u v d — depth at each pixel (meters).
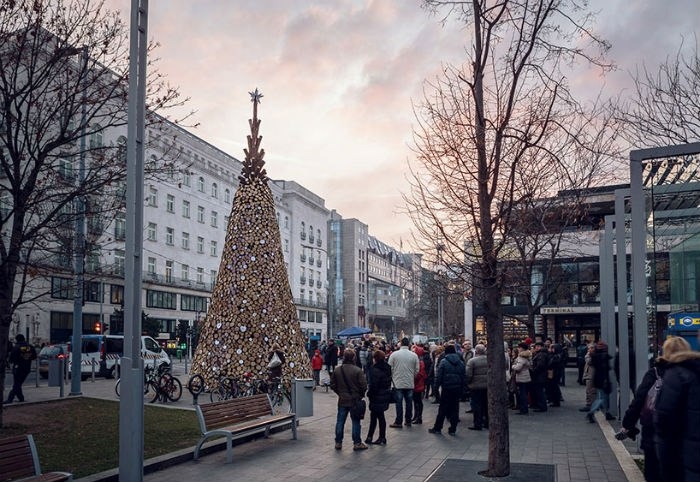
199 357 19.70
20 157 11.65
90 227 15.09
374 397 11.46
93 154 12.91
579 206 17.31
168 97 13.04
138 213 7.62
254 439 11.77
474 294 11.95
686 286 10.74
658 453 5.46
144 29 7.88
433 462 9.69
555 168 15.24
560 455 10.30
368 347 23.00
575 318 34.94
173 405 17.00
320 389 23.75
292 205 80.69
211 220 63.00
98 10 12.22
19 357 16.92
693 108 15.30
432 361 19.55
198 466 9.28
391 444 11.42
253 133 21.06
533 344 18.59
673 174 10.49
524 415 15.79
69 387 22.62
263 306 19.70
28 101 12.28
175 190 56.50
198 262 60.34
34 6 11.27
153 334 48.00
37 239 12.12
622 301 13.94
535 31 8.42
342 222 115.00
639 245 10.45
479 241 8.77
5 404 15.16
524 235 15.78
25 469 6.34
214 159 63.91
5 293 11.41
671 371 5.36
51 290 13.10
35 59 11.72
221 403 10.52
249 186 20.73
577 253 28.95
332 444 11.33
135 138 7.63
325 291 90.50
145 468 8.71
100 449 10.05
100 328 33.47
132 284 7.43
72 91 12.47
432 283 27.58
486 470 8.84
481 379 13.42
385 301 129.50
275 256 20.53
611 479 8.41
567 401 19.34
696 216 10.68
